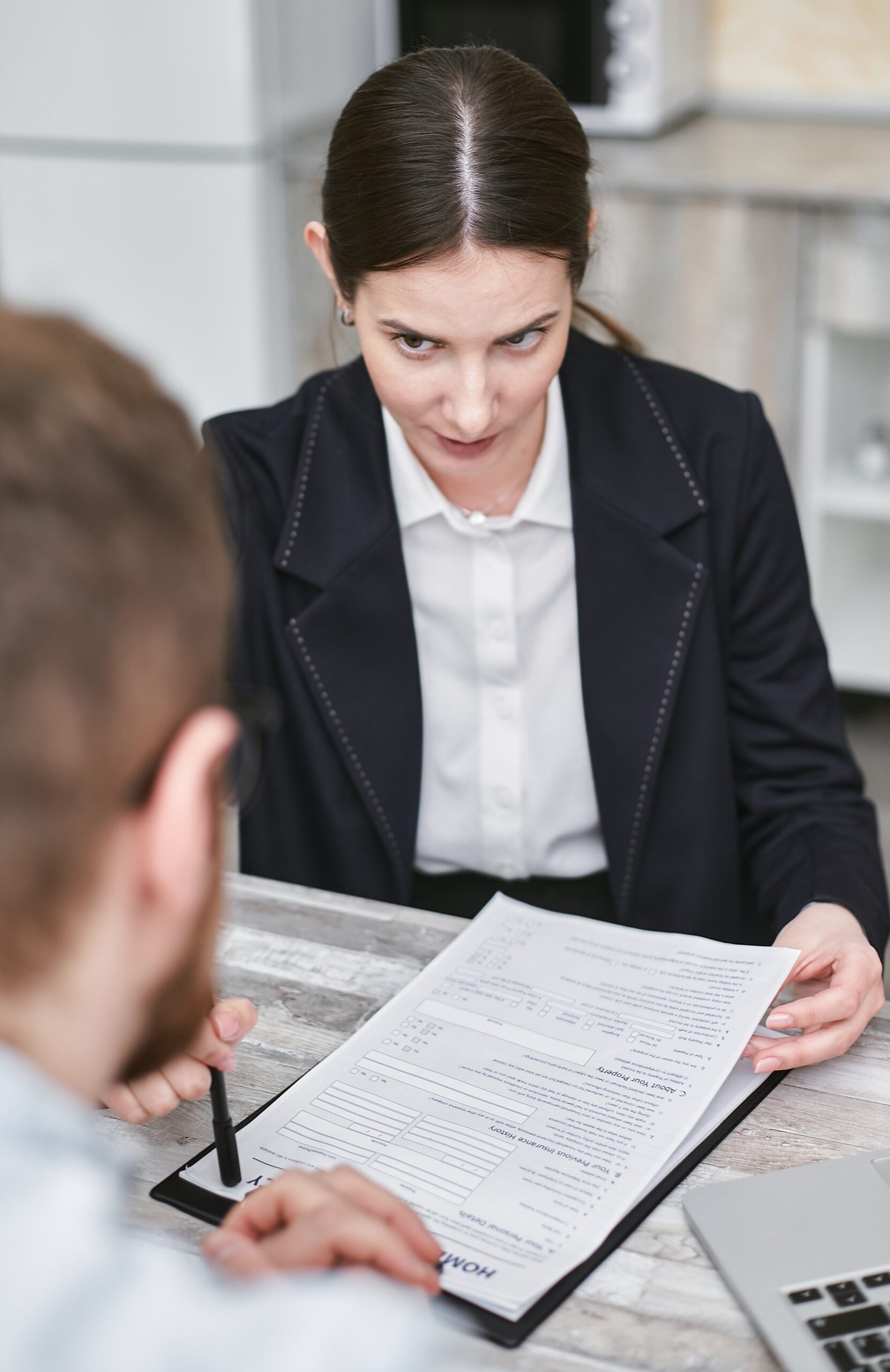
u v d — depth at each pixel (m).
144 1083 0.80
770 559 1.31
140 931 0.42
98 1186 0.39
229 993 0.97
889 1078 0.87
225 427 1.31
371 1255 0.62
